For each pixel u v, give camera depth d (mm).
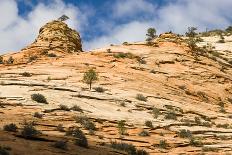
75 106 37562
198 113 48062
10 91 39125
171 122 40969
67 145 25703
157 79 59281
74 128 32500
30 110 34438
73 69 57094
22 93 38844
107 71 58188
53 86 43844
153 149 32625
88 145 27672
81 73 54938
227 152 34125
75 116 34938
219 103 58906
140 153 30031
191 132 39031
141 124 37969
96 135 32438
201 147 34938
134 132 35906
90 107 39719
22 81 44219
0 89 39531
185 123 41312
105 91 47469
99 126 34906
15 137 24703
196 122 43344
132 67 61312
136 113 41719
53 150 23547
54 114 34750
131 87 52375
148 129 37312
